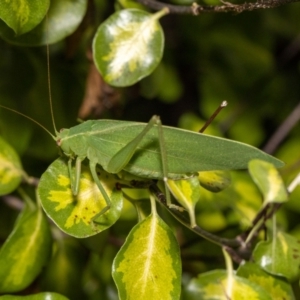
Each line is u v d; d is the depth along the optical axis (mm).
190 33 405
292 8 426
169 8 308
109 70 305
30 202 311
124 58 305
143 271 278
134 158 293
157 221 282
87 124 296
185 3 334
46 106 345
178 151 295
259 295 292
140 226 281
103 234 327
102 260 347
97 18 348
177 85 403
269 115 443
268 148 411
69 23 307
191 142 296
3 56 335
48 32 305
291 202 374
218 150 297
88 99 352
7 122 334
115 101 354
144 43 306
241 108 425
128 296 275
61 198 284
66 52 344
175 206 285
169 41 416
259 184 295
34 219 304
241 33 404
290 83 441
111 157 292
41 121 345
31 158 354
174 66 403
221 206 345
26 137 335
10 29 304
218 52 416
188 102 465
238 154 297
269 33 422
